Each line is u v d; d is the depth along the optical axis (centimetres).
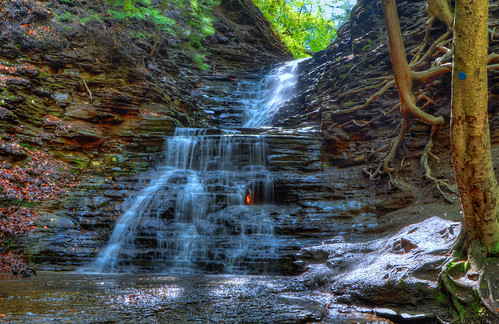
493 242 479
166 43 1861
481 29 423
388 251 624
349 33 1717
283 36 3023
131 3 1458
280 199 1034
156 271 775
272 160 1191
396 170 1002
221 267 763
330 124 1253
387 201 915
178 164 1258
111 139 1269
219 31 2312
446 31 1196
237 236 869
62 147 1155
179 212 978
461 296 446
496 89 985
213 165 1238
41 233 859
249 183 1061
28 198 948
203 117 1664
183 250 815
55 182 1045
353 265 632
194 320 392
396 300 475
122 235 878
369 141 1173
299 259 736
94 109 1269
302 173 1141
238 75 2044
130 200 1010
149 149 1282
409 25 1412
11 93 1110
